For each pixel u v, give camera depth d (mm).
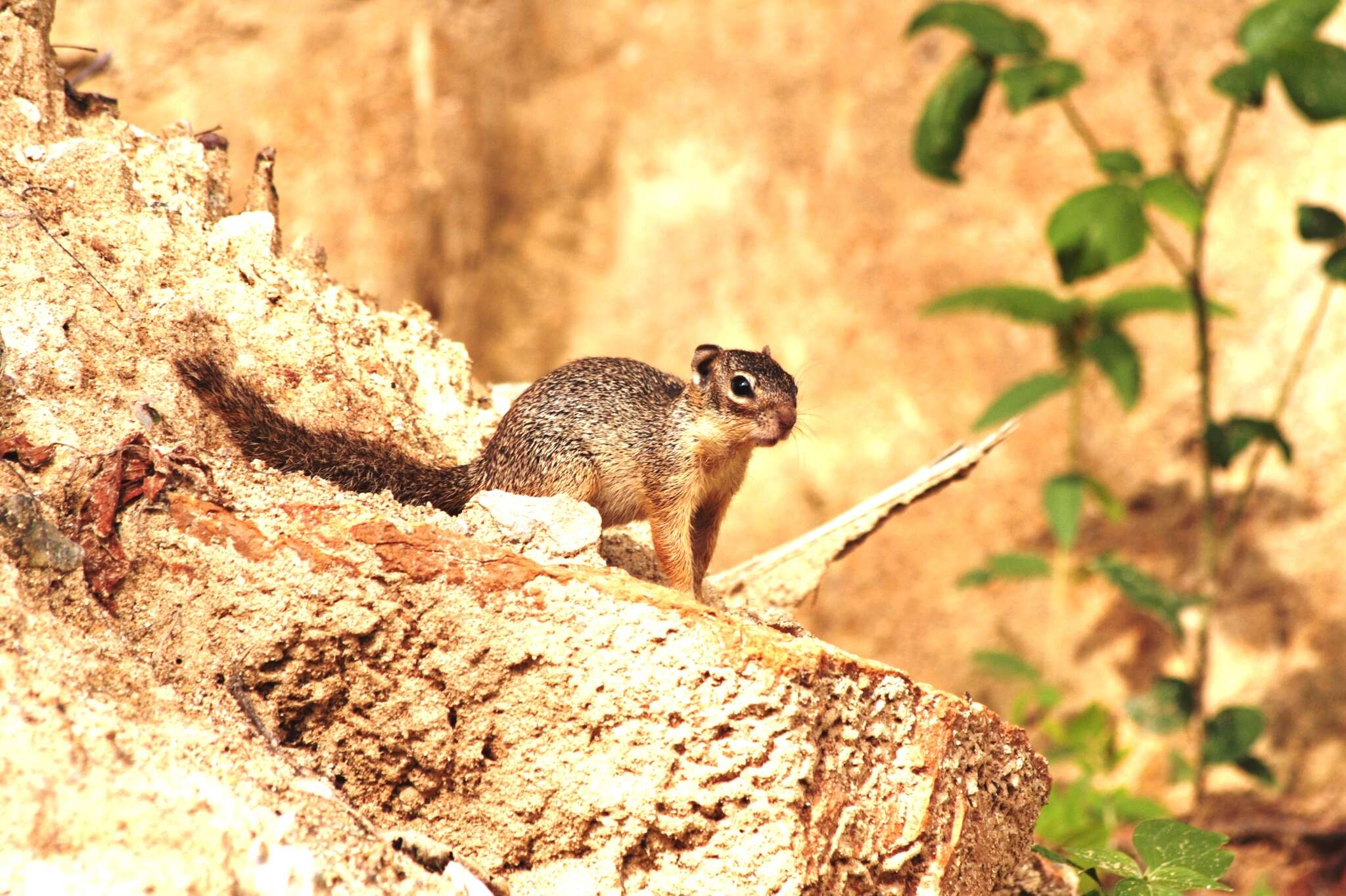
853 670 5746
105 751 4801
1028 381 13867
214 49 15531
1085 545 16281
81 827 4438
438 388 8367
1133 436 16156
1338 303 15445
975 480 16562
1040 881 7645
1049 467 16422
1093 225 12180
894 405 17094
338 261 16156
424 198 17016
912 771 5949
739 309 18141
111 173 7348
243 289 7559
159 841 4488
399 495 7059
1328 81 12141
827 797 5605
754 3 18703
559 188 19188
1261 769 13430
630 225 18859
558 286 18906
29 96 7516
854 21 18141
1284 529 15531
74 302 6629
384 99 16531
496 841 5727
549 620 5648
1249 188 16031
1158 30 16453
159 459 5984
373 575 5730
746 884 5457
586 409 7598
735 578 9320
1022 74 12555
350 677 5762
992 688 16297
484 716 5715
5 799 4434
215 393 6785
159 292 7098
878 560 16594
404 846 5285
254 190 8688
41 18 7820
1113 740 13492
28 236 6730
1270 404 15695
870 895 5766
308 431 7008
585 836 5641
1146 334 16172
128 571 5727
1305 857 15266
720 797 5480
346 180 16188
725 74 18719
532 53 19266
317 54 16031
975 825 6258
